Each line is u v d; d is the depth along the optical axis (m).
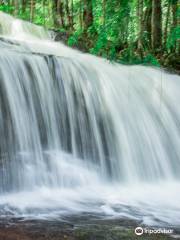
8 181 6.18
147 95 9.05
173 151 8.39
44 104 7.26
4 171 6.19
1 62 6.98
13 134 6.61
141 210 5.38
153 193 6.48
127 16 12.20
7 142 6.47
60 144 7.18
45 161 6.74
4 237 4.10
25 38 13.46
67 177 6.65
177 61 12.47
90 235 4.25
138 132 8.20
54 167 6.73
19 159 6.47
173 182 7.50
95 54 12.33
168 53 12.81
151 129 8.42
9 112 6.69
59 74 7.76
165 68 11.28
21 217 4.82
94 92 8.12
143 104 8.77
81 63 8.41
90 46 14.03
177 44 13.42
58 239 4.11
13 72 7.05
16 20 13.86
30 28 13.92
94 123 7.77
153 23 13.09
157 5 13.03
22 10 20.27
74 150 7.31
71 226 4.52
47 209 5.24
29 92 7.13
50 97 7.41
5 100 6.70
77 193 6.20
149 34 13.91
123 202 5.79
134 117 8.39
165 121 8.84
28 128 6.85
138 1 12.97
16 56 7.34
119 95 8.51
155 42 13.06
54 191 6.27
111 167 7.39
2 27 13.34
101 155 7.50
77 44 13.56
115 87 8.57
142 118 8.48
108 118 8.01
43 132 7.04
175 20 13.63
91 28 15.04
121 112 8.27
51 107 7.34
